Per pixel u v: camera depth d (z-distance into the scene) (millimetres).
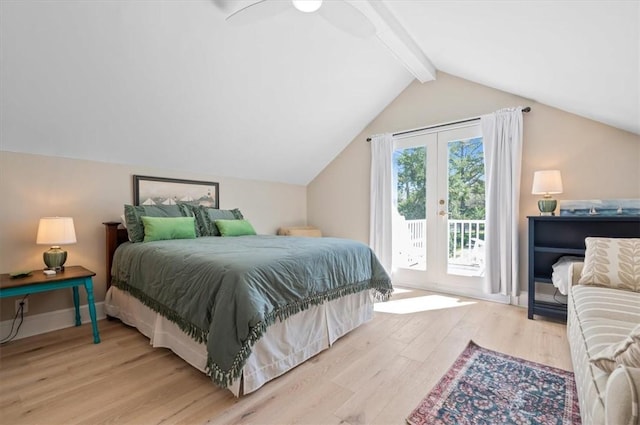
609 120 2512
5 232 2303
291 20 2379
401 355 2010
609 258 1918
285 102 3189
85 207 2703
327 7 1698
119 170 2928
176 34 2152
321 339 2068
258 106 3080
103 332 2410
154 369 1831
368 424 1359
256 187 4273
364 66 3193
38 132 2314
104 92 2289
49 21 1788
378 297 2670
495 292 3090
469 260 3410
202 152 3334
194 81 2533
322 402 1519
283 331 1795
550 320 2629
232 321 1486
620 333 1224
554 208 2662
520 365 1851
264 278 1670
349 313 2391
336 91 3367
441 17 2199
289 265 1850
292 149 4008
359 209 4383
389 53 3086
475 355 1992
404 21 2529
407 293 3533
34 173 2428
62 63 2004
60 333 2393
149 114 2623
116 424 1361
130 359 1954
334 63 2982
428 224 3689
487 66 2721
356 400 1532
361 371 1812
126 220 2713
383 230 3984
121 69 2197
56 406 1485
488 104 3236
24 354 2025
